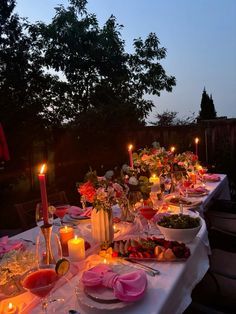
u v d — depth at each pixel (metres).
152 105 8.88
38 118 7.46
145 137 7.77
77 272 1.53
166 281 1.41
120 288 1.23
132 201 2.19
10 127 6.98
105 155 7.66
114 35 8.67
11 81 7.15
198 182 4.15
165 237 1.91
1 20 7.22
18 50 7.40
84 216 2.32
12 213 6.33
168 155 3.40
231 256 2.58
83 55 8.52
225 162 6.85
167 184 3.66
